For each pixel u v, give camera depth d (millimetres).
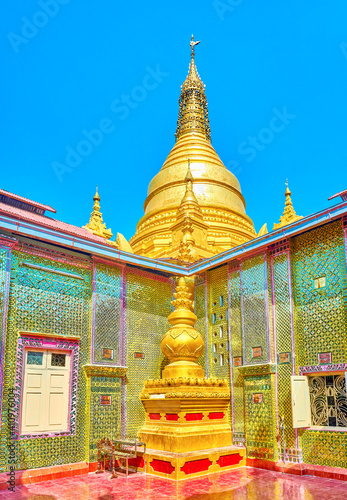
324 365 8664
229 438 9430
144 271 11461
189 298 11367
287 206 17047
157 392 9430
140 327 10953
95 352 9727
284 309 9586
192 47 24188
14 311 8594
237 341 10523
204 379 9359
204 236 15258
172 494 7047
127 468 8500
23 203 10273
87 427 9203
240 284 10648
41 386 8805
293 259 9734
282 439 8992
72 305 9617
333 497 6750
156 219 18453
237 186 20328
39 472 8164
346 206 8523
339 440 8156
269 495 6918
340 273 8742
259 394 9555
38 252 9227
